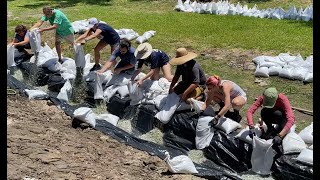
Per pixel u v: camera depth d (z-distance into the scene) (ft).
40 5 66.39
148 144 26.35
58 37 36.88
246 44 40.70
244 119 28.07
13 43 39.14
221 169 24.47
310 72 32.63
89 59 37.83
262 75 33.86
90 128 28.07
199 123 26.00
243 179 23.11
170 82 30.27
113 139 26.89
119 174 21.45
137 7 61.21
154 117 28.55
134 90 29.73
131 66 32.17
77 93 33.78
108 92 32.24
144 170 22.80
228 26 47.24
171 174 22.62
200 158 25.53
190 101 27.02
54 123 28.60
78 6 64.03
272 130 24.08
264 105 23.26
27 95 33.17
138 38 43.52
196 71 27.22
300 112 28.50
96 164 22.41
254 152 23.35
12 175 19.35
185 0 61.26
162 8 59.57
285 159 22.71
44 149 22.67
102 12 58.29
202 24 48.62
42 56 38.04
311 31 43.62
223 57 38.32
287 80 33.17
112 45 34.81
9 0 72.28
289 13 49.75
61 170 20.59
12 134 24.35
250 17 50.96
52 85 35.63
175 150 26.45
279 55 35.73
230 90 25.71
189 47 41.19
